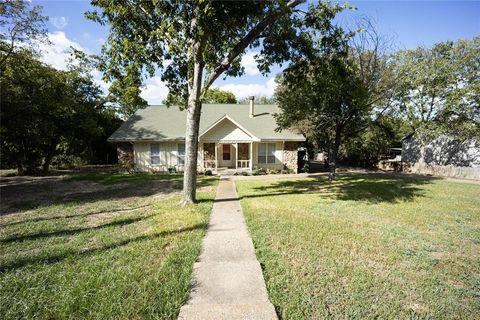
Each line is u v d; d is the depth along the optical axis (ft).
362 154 83.66
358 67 46.03
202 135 58.95
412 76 64.08
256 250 14.37
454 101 57.21
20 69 46.50
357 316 8.98
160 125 64.49
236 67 31.40
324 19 25.93
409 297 10.22
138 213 22.35
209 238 16.22
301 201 27.73
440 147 72.28
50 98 51.42
